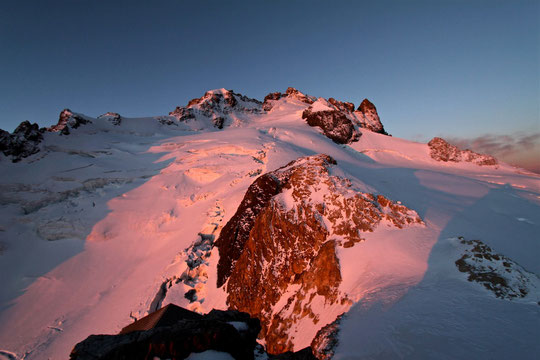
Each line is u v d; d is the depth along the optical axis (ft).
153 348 18.17
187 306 93.50
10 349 88.74
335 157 255.70
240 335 21.08
